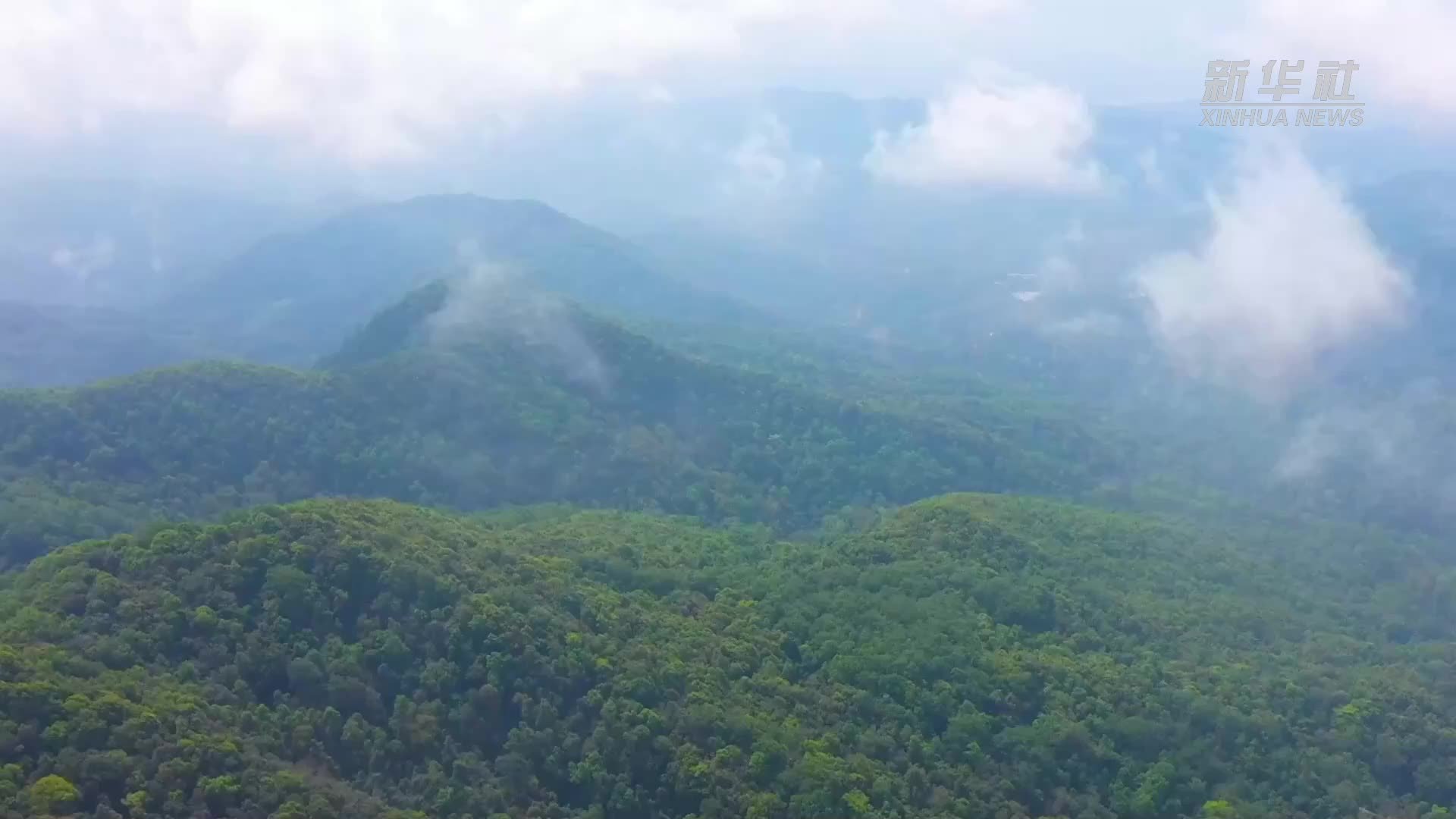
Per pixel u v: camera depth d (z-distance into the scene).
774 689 83.25
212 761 61.81
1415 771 83.62
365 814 62.94
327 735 69.75
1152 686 89.62
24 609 73.38
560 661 78.00
